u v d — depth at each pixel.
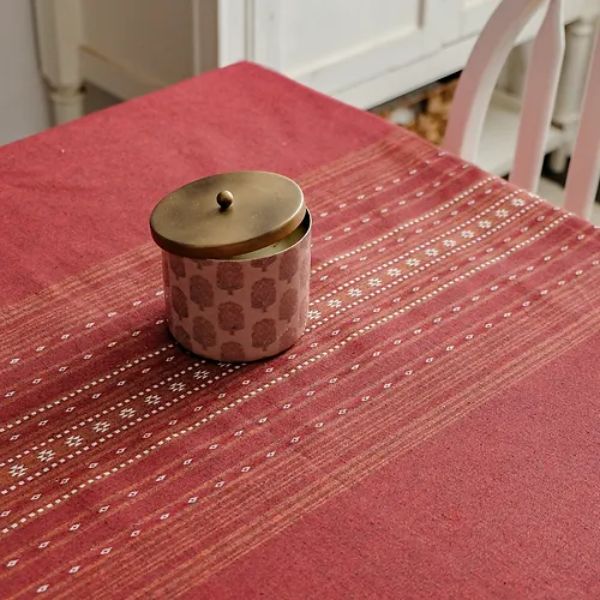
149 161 1.01
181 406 0.75
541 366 0.78
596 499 0.68
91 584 0.62
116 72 1.89
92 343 0.81
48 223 0.93
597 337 0.81
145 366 0.78
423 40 1.92
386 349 0.80
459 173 1.00
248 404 0.75
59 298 0.85
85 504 0.68
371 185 0.99
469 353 0.79
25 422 0.74
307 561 0.64
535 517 0.66
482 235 0.92
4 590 0.62
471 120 1.13
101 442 0.72
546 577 0.63
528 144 1.13
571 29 2.14
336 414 0.74
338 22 1.77
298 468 0.70
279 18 1.68
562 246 0.91
